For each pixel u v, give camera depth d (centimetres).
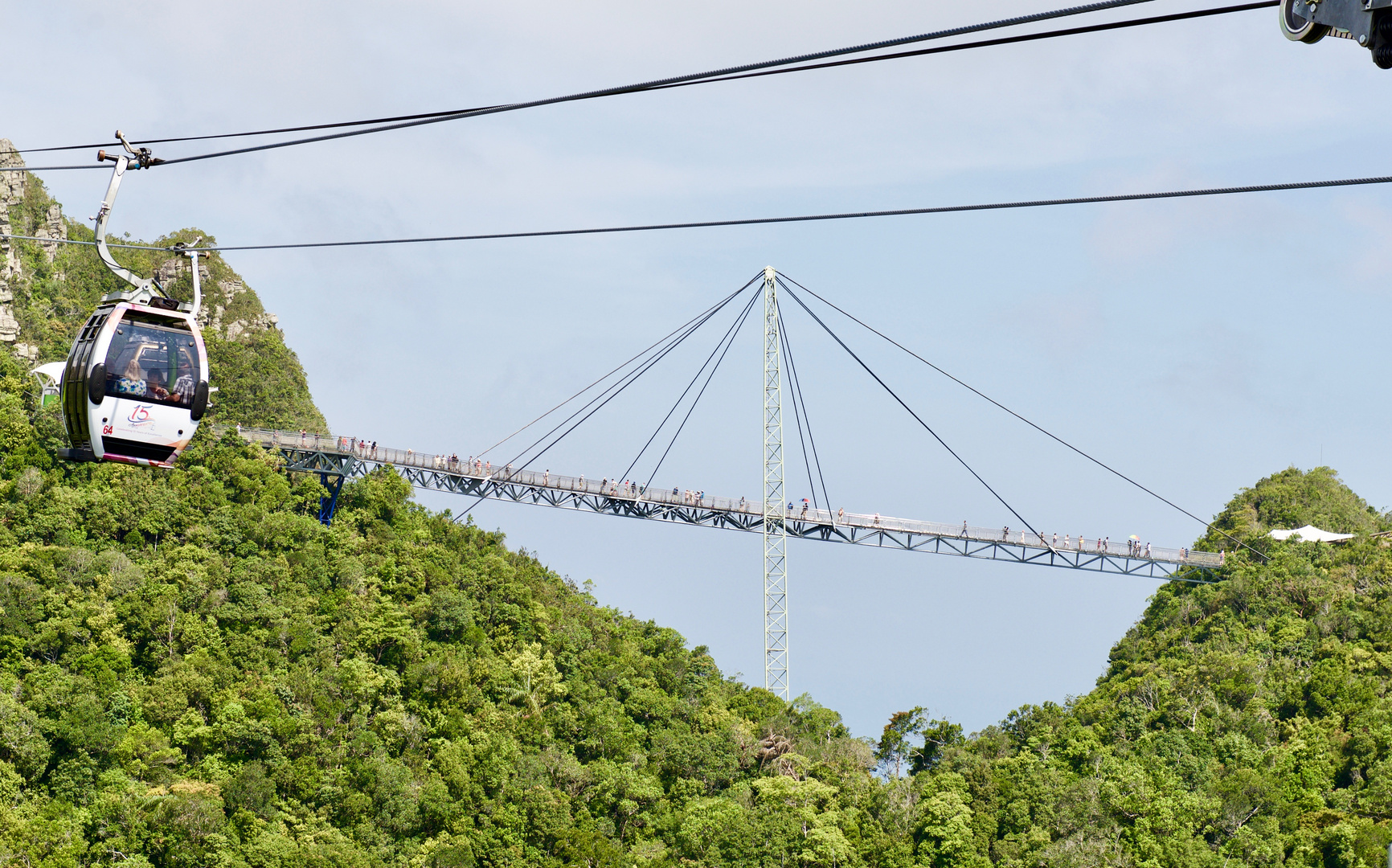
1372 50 5119
